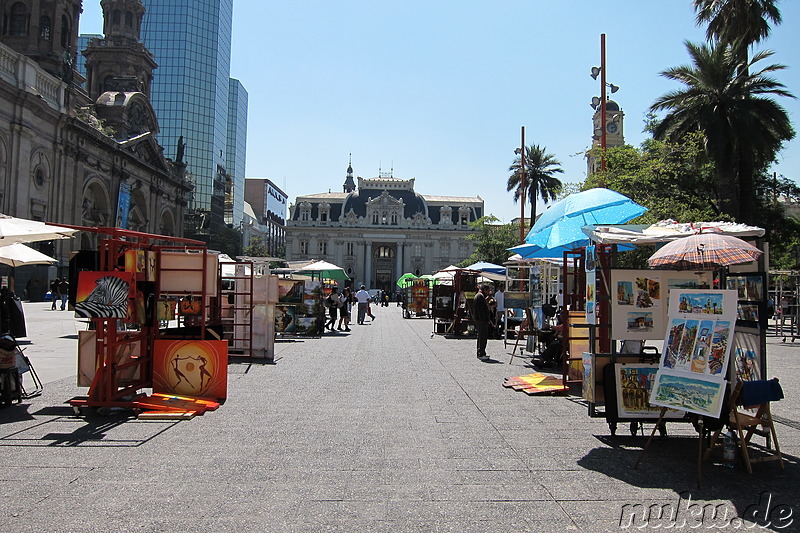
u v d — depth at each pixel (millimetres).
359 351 17641
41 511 4906
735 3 24109
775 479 5961
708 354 6211
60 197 44969
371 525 4684
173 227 74188
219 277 14344
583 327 11125
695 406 6105
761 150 25656
